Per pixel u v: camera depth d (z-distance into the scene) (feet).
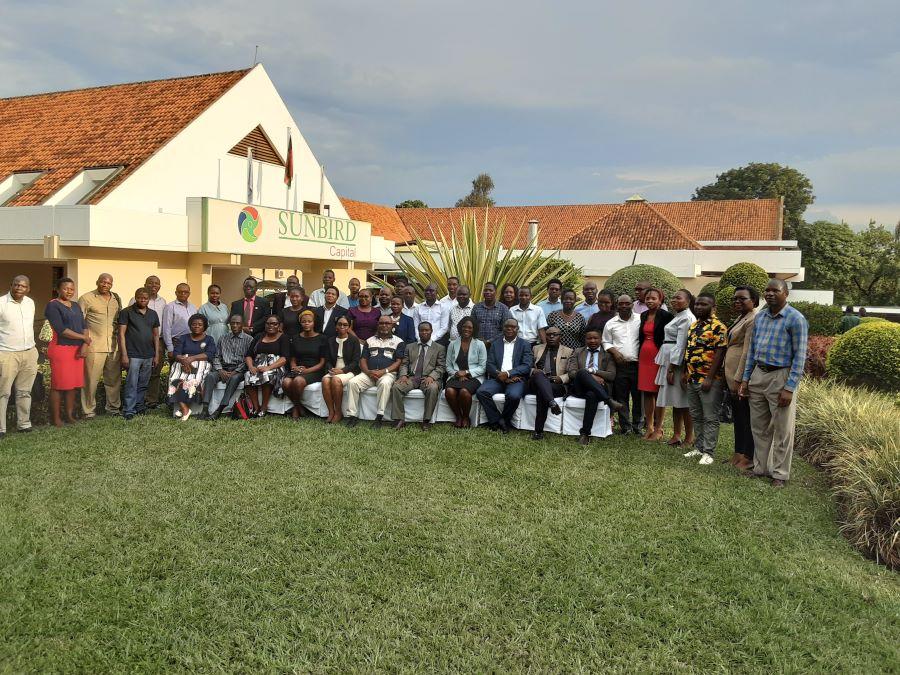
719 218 101.71
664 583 12.76
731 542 14.71
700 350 21.03
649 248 75.05
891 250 153.48
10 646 10.29
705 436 21.16
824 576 13.28
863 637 11.21
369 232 63.26
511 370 24.22
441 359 25.18
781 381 18.74
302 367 25.46
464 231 42.55
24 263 54.49
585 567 13.24
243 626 11.09
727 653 10.71
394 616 11.41
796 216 164.14
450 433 23.62
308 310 25.70
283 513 15.58
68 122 55.47
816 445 22.67
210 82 54.90
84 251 37.40
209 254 44.45
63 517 15.12
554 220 106.63
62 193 44.16
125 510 15.60
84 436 21.89
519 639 10.87
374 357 25.13
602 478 18.84
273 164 58.03
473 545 14.15
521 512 16.07
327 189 65.31
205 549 13.67
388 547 13.96
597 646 10.74
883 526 15.07
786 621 11.53
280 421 24.76
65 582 12.22
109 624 11.03
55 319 23.06
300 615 11.38
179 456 19.90
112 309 25.11
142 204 44.27
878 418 21.68
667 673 10.15
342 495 16.83
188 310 27.20
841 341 36.91
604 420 23.57
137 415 25.23
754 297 20.44
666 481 18.79
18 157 52.19
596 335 23.95
